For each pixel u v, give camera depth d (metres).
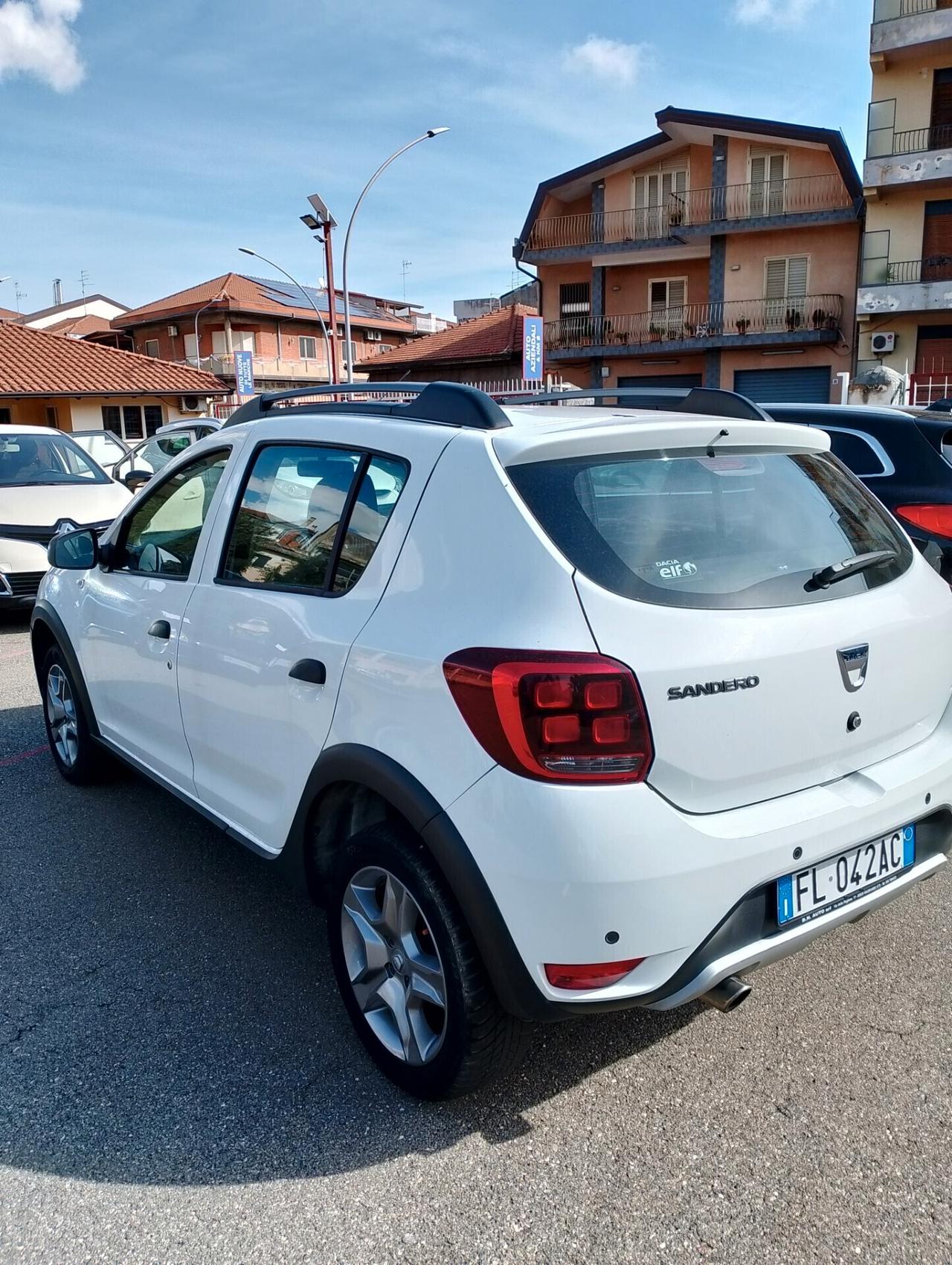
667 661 2.04
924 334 29.08
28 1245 2.07
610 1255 2.01
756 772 2.19
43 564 8.61
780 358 32.84
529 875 2.02
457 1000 2.25
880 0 27.73
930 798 2.56
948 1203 2.11
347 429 2.76
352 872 2.54
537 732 2.00
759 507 2.48
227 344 51.78
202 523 3.39
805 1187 2.17
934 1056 2.61
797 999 2.89
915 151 27.66
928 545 3.21
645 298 35.69
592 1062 2.64
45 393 34.38
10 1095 2.53
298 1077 2.59
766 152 31.97
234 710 3.00
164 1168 2.27
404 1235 2.07
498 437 2.33
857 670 2.36
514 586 2.13
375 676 2.36
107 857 3.97
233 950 3.24
